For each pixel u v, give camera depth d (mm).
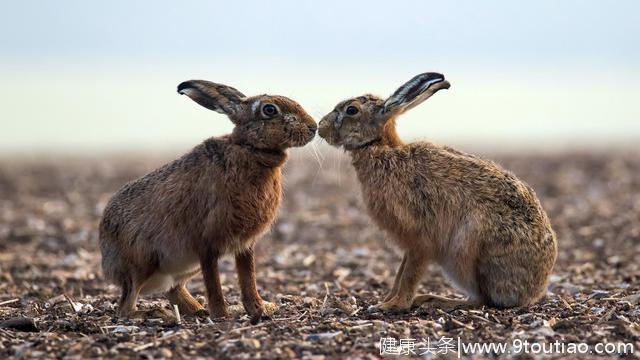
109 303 28297
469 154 26344
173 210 24766
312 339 21812
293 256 37375
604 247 37656
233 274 33812
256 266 35531
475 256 25062
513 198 25250
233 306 26516
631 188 52312
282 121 24609
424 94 26609
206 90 25547
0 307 27984
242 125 24812
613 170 59781
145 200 25344
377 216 25922
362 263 35781
